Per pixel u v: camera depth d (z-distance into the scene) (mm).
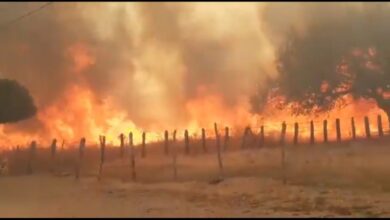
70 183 21094
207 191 19000
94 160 26312
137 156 26625
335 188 18672
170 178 21922
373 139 26125
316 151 24516
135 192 18922
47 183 20922
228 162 23891
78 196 17859
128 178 22141
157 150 27719
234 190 19141
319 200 16922
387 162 21125
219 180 20812
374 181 19188
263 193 18297
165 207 15570
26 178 22422
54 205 15250
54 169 24703
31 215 12805
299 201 16875
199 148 27594
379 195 17484
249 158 24203
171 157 25906
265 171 21766
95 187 20062
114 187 20078
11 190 19016
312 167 21438
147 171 23188
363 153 23125
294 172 21250
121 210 14547
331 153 23672
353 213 14711
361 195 17578
